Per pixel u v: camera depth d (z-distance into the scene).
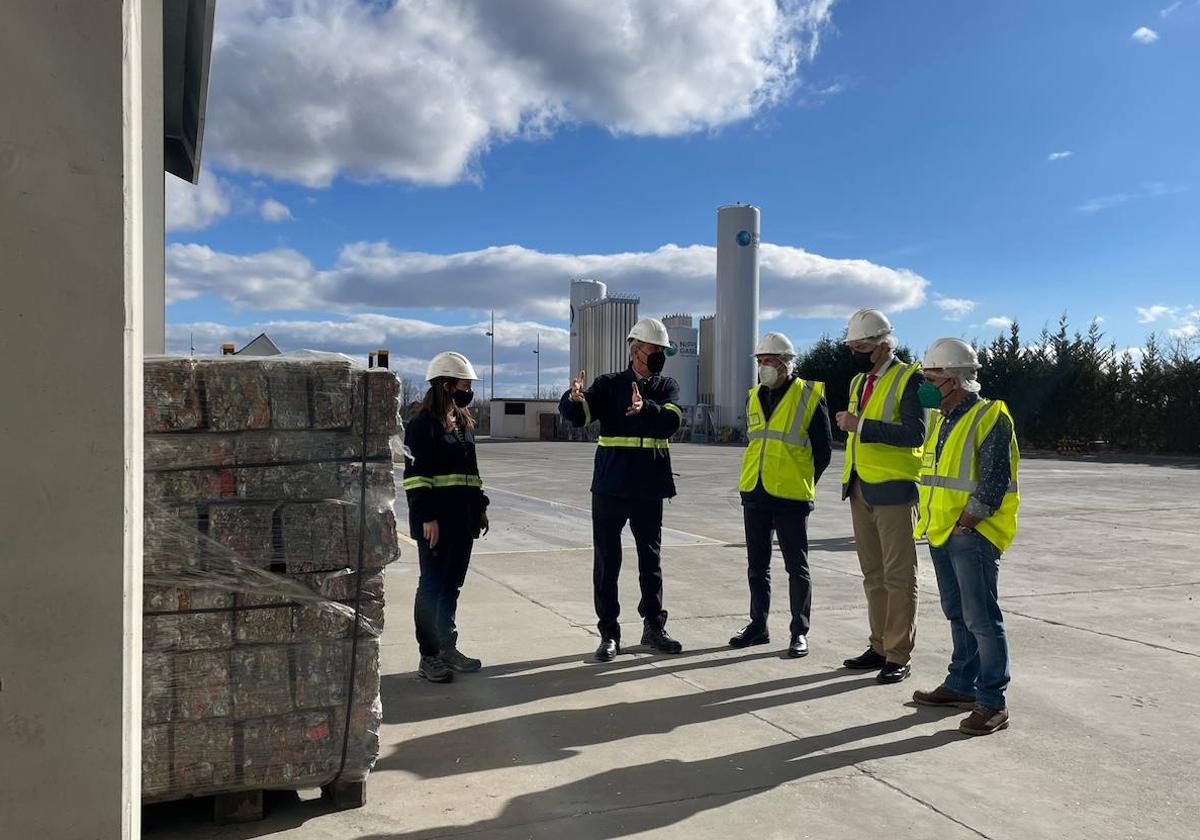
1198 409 33.91
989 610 4.35
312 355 3.53
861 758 3.96
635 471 5.58
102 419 1.92
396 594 7.44
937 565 4.71
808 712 4.59
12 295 1.86
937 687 4.89
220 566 3.19
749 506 5.88
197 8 7.00
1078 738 4.24
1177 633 6.32
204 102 9.06
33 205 1.86
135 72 2.02
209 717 3.17
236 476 3.23
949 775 3.78
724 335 48.47
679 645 5.73
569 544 10.57
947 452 4.50
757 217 47.81
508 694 4.83
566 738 4.17
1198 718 4.53
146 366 3.14
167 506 3.16
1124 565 9.30
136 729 2.15
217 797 3.23
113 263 1.92
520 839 3.16
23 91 1.85
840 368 46.66
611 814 3.37
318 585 3.30
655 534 5.75
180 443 3.17
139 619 2.19
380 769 3.78
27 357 1.87
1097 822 3.34
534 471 24.92
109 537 1.94
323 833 3.19
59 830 1.94
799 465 5.74
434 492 5.09
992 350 40.69
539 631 6.23
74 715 1.94
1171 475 23.61
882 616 5.36
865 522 5.38
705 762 3.89
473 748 4.03
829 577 8.59
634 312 53.34
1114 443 37.28
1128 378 36.16
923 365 4.64
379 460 3.41
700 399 52.72
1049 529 12.33
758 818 3.35
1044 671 5.36
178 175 11.80
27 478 1.89
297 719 3.27
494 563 9.06
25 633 1.90
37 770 1.92
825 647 5.92
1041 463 29.80
